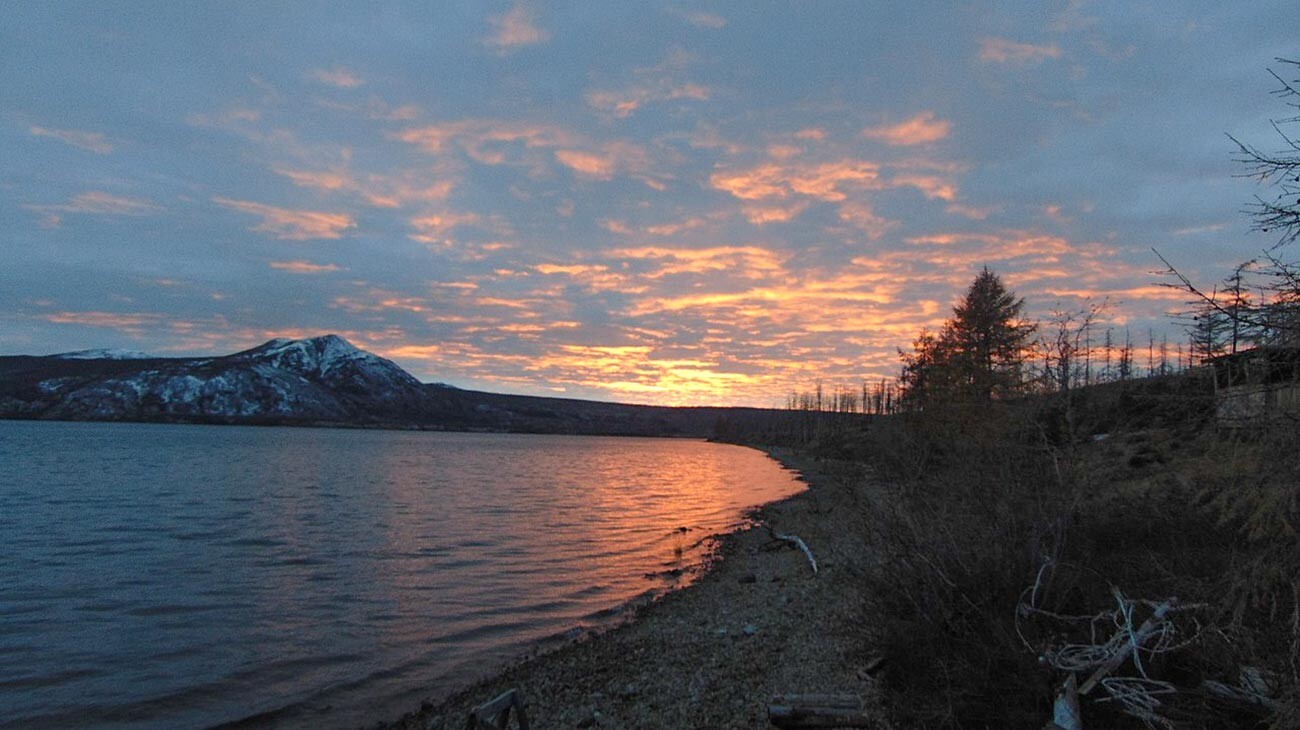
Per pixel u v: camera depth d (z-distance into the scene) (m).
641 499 46.00
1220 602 5.66
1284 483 4.48
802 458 104.44
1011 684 6.17
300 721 10.01
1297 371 4.54
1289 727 4.39
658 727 8.63
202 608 16.45
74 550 25.11
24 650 13.26
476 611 16.05
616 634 13.95
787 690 9.12
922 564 7.38
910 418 16.77
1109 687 5.65
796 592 16.09
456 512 37.31
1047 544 7.43
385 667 12.20
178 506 39.66
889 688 7.17
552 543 26.47
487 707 5.93
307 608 16.38
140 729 9.77
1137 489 8.66
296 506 40.09
